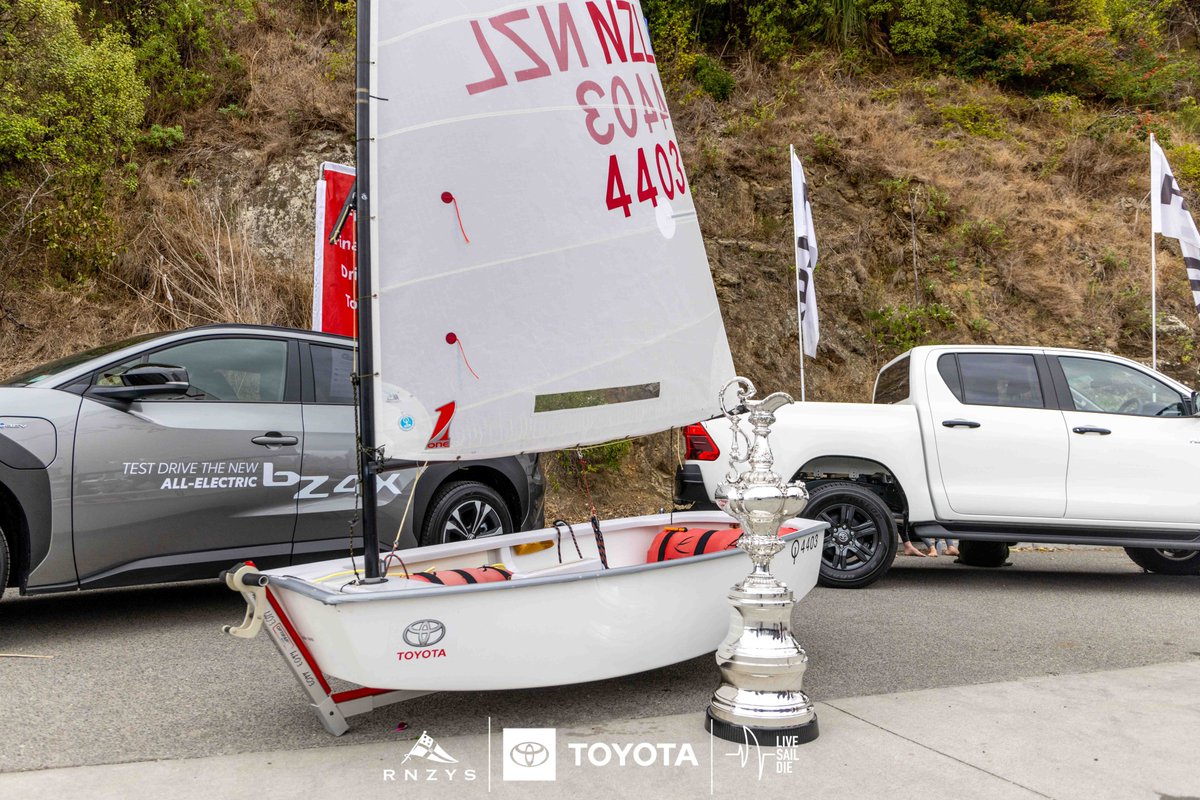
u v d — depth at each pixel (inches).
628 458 454.9
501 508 257.1
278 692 164.1
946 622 226.8
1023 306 587.5
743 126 610.5
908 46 764.6
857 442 278.7
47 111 416.2
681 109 620.4
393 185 144.3
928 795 117.0
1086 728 144.4
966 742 137.3
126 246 436.8
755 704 136.8
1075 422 279.9
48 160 424.8
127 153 469.1
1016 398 284.8
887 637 209.0
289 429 222.8
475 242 150.9
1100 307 598.9
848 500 273.4
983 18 786.8
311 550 223.8
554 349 158.4
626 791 118.1
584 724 146.7
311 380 232.8
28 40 419.5
